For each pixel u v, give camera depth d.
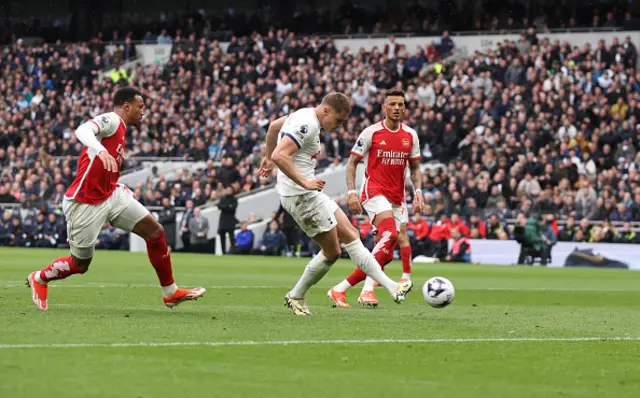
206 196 44.25
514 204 40.25
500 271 31.67
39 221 45.62
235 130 49.03
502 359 9.21
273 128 13.97
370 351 9.47
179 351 9.08
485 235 38.81
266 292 18.80
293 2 65.94
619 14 57.25
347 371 8.19
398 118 16.66
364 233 39.97
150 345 9.41
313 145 13.45
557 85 47.50
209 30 65.75
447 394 7.25
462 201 39.88
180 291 13.73
